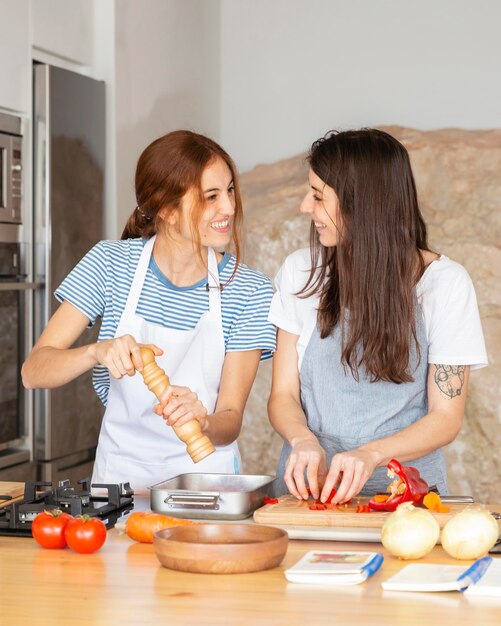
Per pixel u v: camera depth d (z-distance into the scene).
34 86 2.92
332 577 1.26
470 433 3.74
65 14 3.08
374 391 1.89
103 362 1.64
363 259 1.81
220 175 1.87
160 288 2.01
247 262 4.05
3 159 2.77
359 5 4.24
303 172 4.19
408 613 1.14
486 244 3.81
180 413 1.55
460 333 1.85
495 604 1.17
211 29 4.27
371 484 1.89
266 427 3.92
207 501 1.59
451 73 4.16
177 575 1.30
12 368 2.85
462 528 1.37
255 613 1.14
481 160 3.90
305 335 1.95
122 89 3.34
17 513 1.55
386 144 1.81
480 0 4.11
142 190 1.92
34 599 1.20
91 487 1.68
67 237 3.02
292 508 1.59
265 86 4.34
